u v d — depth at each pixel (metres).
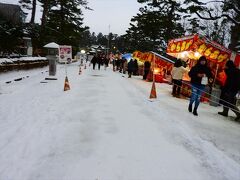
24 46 32.44
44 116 8.11
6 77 16.92
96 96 11.93
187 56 14.56
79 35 44.25
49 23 41.03
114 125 7.47
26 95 11.56
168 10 38.81
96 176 4.53
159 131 7.20
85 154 5.39
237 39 21.42
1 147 5.61
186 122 8.43
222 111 10.89
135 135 6.74
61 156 5.25
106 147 5.81
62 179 4.38
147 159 5.33
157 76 20.83
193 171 4.95
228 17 19.62
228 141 6.82
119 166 4.95
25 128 6.90
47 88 13.83
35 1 36.56
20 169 4.68
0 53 24.91
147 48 49.09
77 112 8.70
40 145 5.77
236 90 9.82
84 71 28.69
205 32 36.75
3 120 7.66
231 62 9.89
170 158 5.45
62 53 16.59
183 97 13.80
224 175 4.86
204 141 6.59
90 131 6.82
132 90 15.05
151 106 10.56
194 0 19.53
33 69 24.25
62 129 6.88
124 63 29.42
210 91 12.95
